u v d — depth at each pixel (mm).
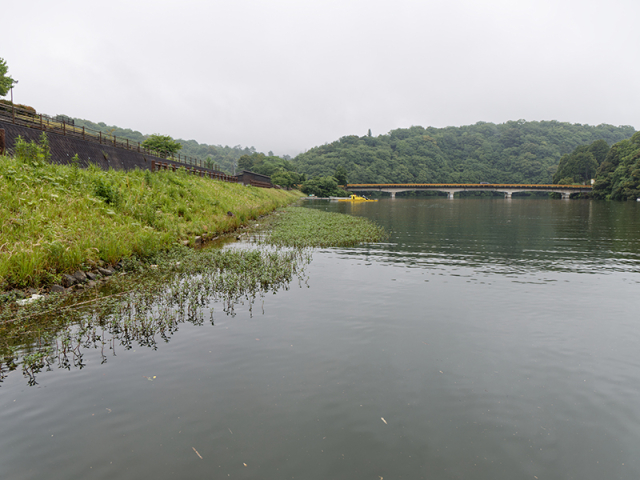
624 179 103000
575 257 18281
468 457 4414
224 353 6980
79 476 3969
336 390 5789
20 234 11633
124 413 5098
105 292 10453
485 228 32594
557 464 4332
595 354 7312
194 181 34969
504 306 10258
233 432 4746
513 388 5988
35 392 5562
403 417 5160
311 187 143250
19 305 8852
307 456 4359
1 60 46688
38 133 23812
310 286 12078
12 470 4035
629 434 4898
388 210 62875
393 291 11648
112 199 18125
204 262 14117
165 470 4078
